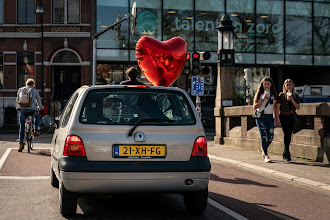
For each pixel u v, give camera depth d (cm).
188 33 3136
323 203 684
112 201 677
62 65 3194
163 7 3108
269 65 3212
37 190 761
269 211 629
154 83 1198
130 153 540
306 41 3269
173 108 573
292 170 971
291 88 1105
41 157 1212
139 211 614
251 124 1473
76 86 3203
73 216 580
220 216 594
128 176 532
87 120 547
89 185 529
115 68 3075
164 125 556
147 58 1156
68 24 3159
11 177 888
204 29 3150
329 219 590
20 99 1316
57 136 656
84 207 634
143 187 537
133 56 3073
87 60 3150
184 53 1186
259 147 1378
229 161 1141
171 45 1173
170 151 549
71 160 533
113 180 530
